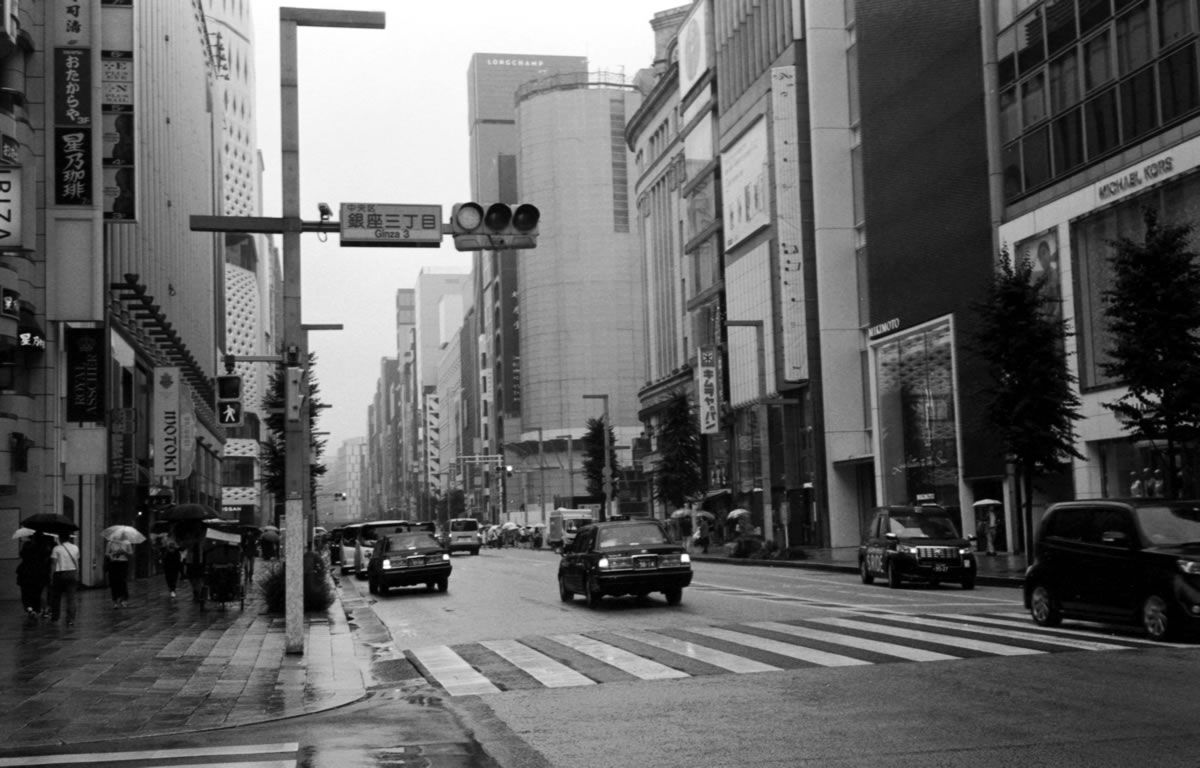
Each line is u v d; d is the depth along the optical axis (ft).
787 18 209.77
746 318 237.25
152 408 186.09
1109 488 118.83
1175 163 105.29
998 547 142.10
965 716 32.53
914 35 159.33
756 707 35.70
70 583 76.07
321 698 42.19
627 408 542.16
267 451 198.39
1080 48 121.08
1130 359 81.76
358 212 57.72
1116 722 30.78
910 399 163.12
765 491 162.61
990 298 104.42
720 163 259.60
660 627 64.08
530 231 58.54
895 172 165.58
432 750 30.81
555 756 29.53
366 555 162.40
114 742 33.73
